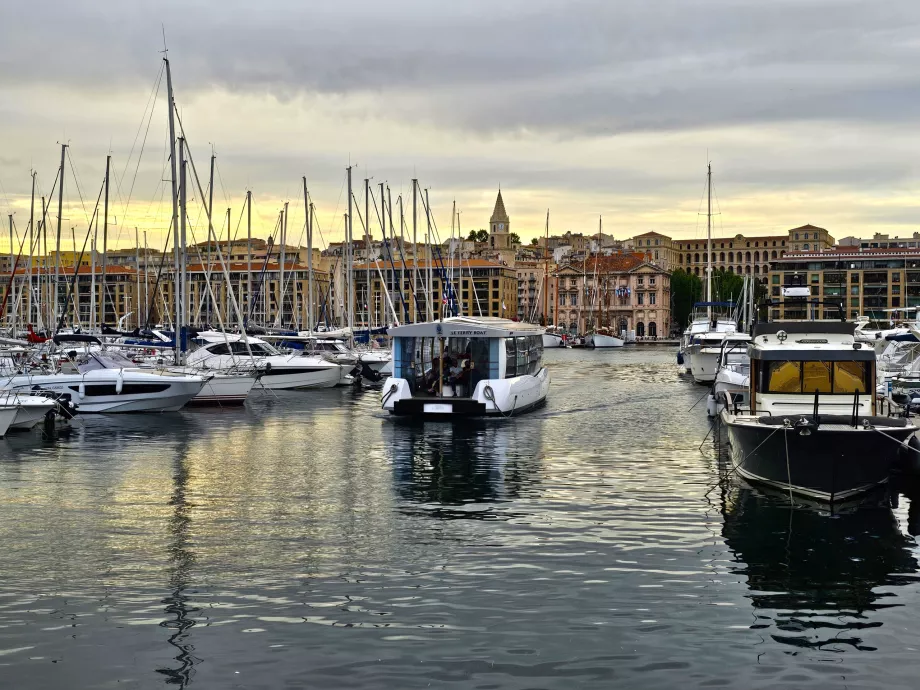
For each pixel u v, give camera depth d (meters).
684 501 22.03
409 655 12.80
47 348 43.88
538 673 12.28
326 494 23.02
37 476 25.36
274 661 12.62
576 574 16.28
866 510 20.83
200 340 57.00
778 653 12.96
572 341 154.00
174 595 15.14
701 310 179.12
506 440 32.62
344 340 69.50
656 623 13.98
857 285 183.75
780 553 17.56
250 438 33.09
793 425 20.77
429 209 82.44
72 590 15.38
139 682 12.01
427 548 17.92
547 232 151.12
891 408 25.78
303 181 68.94
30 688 11.84
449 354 38.66
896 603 14.94
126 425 36.94
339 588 15.51
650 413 41.91
